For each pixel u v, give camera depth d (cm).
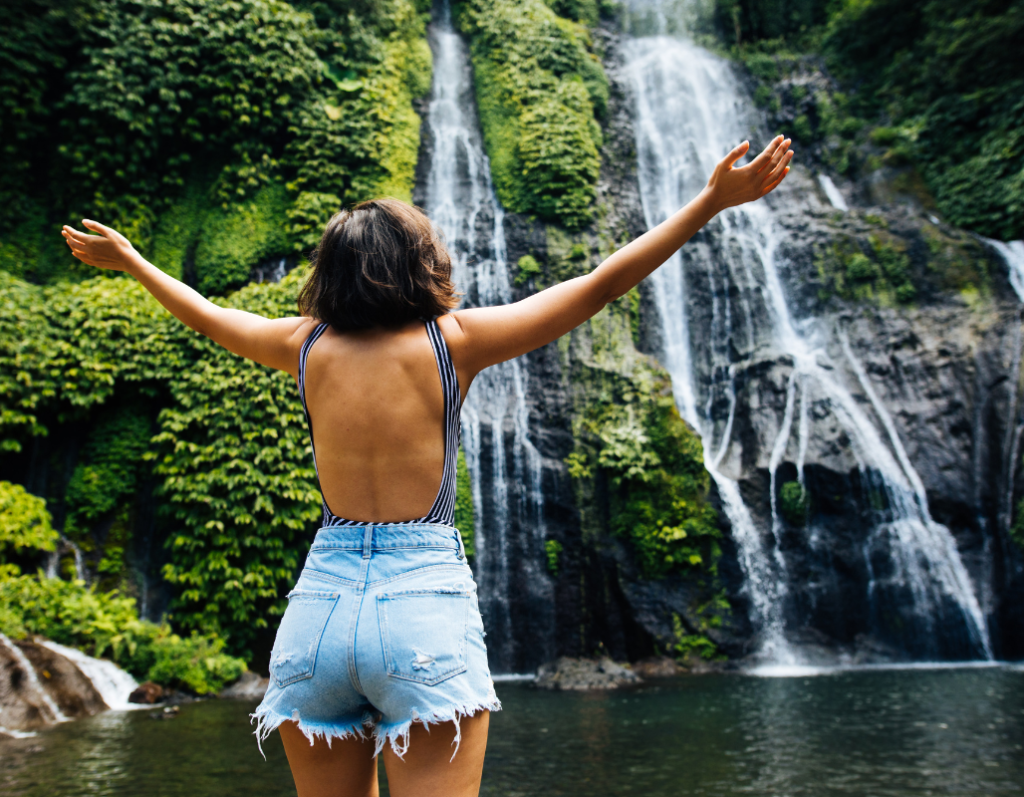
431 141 1494
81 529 979
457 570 122
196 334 1044
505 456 1154
